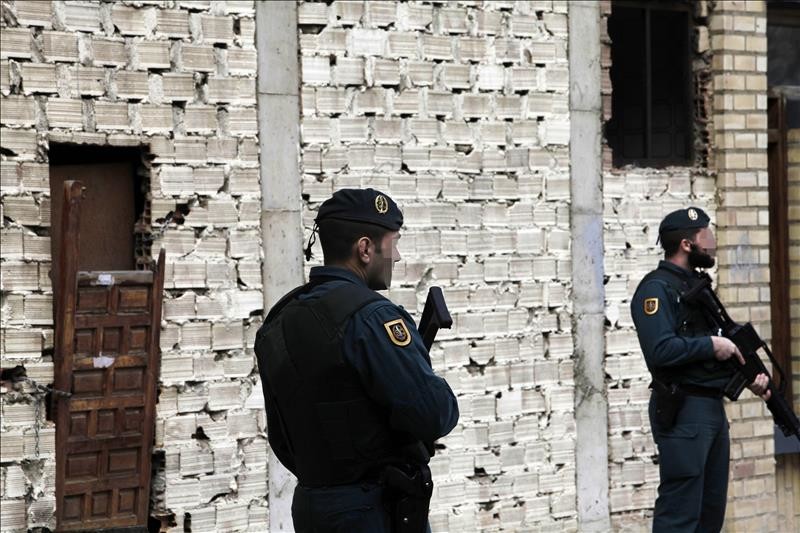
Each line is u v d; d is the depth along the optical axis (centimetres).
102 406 1803
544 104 2269
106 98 1853
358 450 1205
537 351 2248
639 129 2453
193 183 1930
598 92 2330
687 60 2492
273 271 1997
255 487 1977
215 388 1941
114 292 1811
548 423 2258
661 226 1934
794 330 2642
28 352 1773
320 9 2042
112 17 1859
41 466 1778
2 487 1752
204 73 1939
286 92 2014
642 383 2358
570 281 2288
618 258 2342
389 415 1206
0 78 1762
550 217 2270
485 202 2202
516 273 2228
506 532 2206
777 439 2519
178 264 1912
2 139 1762
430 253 2141
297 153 2025
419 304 2128
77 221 1756
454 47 2175
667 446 1872
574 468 2286
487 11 2209
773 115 2642
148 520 1895
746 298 2472
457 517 2155
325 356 1195
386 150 2103
